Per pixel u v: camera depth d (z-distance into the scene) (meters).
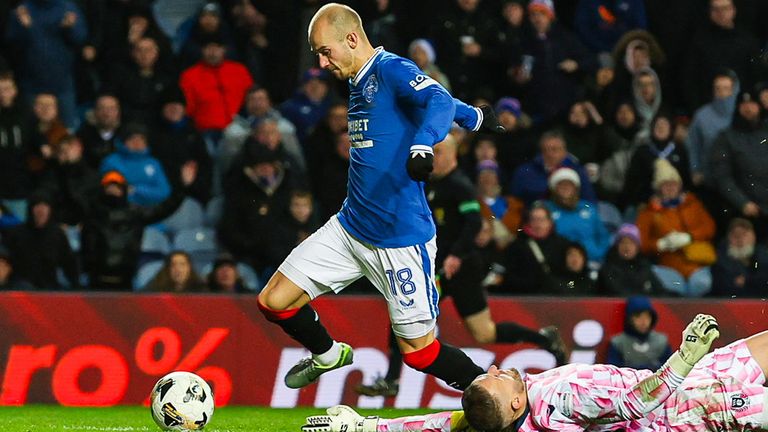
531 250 37.91
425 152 20.66
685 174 43.38
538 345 34.25
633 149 43.09
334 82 44.94
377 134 23.05
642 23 48.16
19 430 28.78
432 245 23.78
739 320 36.66
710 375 22.44
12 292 34.06
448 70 45.06
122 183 38.59
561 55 45.69
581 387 21.53
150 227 40.59
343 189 40.47
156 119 42.44
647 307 35.84
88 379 34.22
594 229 40.41
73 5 44.97
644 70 43.91
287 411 33.88
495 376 21.78
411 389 35.25
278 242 38.94
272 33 46.47
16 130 40.91
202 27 44.97
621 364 36.12
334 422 23.81
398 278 23.61
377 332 35.38
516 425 21.81
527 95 45.28
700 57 46.72
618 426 21.94
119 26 45.31
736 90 43.59
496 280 37.78
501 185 43.22
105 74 44.97
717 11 46.56
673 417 22.25
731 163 42.81
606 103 44.38
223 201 40.47
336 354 25.45
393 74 22.66
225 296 34.97
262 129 39.47
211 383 34.72
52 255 37.84
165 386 25.31
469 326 33.34
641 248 41.50
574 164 41.53
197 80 44.06
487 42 45.41
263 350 34.97
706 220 41.97
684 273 41.19
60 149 40.44
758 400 22.33
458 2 45.41
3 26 44.78
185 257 36.81
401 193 23.27
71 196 40.38
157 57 43.59
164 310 34.66
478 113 23.97
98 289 38.03
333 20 22.81
